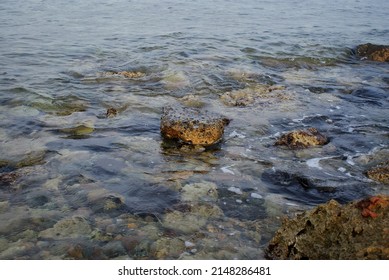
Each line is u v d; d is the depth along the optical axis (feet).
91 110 17.76
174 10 42.09
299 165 15.17
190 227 13.12
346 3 54.49
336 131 16.99
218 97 19.13
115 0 47.91
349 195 14.14
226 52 24.62
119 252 12.57
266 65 23.17
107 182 14.32
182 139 16.01
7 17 33.71
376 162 15.29
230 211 13.57
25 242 12.69
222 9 44.09
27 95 18.47
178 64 22.30
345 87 20.67
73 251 12.55
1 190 13.87
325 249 12.02
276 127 17.15
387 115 18.21
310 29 33.91
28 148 15.46
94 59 22.89
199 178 14.57
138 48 24.73
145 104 18.31
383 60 24.93
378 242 11.71
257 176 14.73
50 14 36.32
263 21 37.14
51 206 13.52
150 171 14.76
